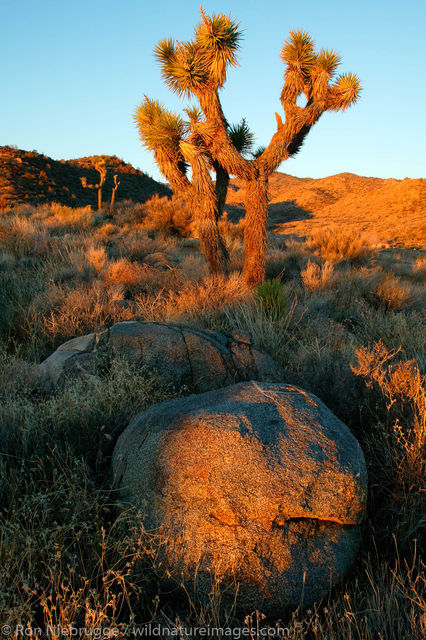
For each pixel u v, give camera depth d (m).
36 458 2.78
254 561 2.08
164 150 8.14
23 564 2.09
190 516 2.22
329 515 2.28
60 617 1.82
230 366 4.21
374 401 3.54
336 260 14.23
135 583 2.11
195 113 8.55
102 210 28.19
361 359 3.93
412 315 7.16
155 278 8.64
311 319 6.52
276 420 2.65
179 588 2.13
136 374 3.90
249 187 8.22
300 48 7.88
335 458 2.46
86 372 4.09
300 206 81.88
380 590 2.12
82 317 6.07
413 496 2.64
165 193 60.38
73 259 9.74
